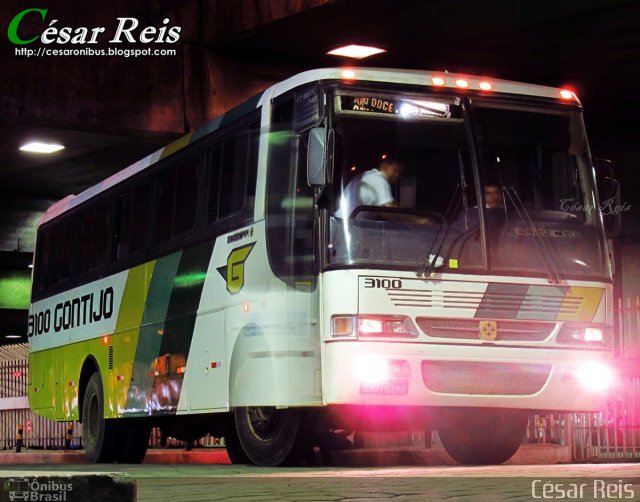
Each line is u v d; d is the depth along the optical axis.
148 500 7.05
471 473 10.20
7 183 34.19
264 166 13.27
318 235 12.23
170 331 15.63
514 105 13.19
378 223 12.27
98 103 25.27
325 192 12.20
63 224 20.83
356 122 12.47
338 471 11.40
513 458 18.16
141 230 17.09
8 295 41.38
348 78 12.62
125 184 17.94
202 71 25.94
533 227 12.84
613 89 27.06
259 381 12.97
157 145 27.64
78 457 24.09
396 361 11.99
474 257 12.50
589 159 13.38
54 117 24.89
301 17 23.12
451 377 12.23
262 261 13.10
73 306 19.77
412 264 12.23
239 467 13.48
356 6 22.09
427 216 12.45
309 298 12.30
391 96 12.70
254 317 13.19
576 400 12.75
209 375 14.29
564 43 24.02
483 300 12.43
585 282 12.91
